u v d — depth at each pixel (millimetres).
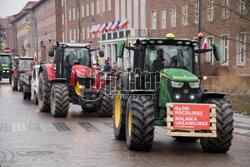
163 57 9773
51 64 17750
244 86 23234
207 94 8898
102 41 56094
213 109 8656
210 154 8719
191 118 8547
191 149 9312
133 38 46531
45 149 9086
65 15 80938
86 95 15523
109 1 57875
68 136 10938
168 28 41656
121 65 39156
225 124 8648
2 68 40875
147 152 8852
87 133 11523
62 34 84562
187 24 36375
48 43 93375
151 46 9844
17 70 31328
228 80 23656
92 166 7488
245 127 12516
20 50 128250
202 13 30484
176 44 9852
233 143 10133
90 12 66312
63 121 14227
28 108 18828
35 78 20297
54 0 85688
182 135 8461
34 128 12391
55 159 8062
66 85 15625
